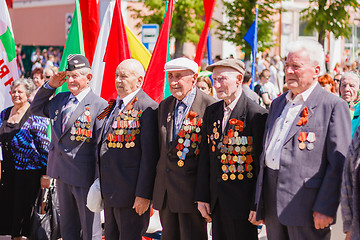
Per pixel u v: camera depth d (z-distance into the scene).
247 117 6.22
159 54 9.21
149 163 6.90
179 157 6.59
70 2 31.58
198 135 6.60
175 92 6.63
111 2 10.22
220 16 30.44
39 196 8.71
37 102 8.02
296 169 5.49
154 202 6.84
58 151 7.76
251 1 21.05
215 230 6.36
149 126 6.96
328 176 5.34
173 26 22.83
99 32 10.19
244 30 21.17
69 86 7.79
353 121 7.68
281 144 5.67
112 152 7.12
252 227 6.29
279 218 5.53
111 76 9.41
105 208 7.30
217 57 25.05
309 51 5.57
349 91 8.57
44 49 29.61
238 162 6.20
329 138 5.41
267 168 5.79
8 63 10.23
